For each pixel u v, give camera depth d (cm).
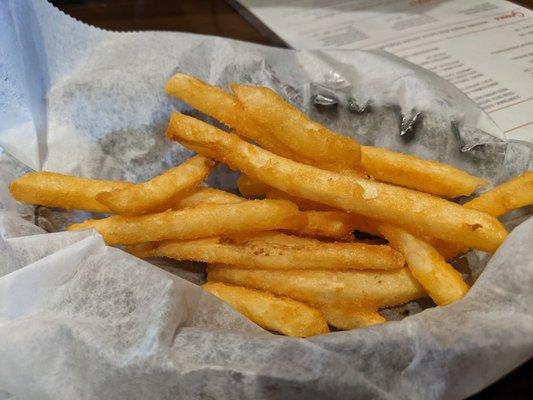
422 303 21
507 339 15
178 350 15
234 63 25
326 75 26
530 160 22
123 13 37
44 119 24
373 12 36
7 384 16
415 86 24
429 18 35
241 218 19
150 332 15
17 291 17
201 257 20
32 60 23
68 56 24
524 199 20
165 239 20
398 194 19
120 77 24
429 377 15
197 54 25
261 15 37
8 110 23
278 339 15
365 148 21
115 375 15
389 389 15
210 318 17
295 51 26
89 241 17
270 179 19
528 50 32
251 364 15
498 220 20
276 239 20
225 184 25
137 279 16
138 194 19
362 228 20
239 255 19
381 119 25
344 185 19
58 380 16
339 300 19
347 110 25
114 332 15
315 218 20
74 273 17
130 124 24
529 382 17
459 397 15
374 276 19
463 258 21
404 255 19
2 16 22
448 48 32
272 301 19
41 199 21
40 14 23
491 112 27
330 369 15
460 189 20
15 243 18
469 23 35
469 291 17
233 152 20
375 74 25
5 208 22
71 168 24
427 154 24
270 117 20
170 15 37
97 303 16
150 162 25
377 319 19
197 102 21
